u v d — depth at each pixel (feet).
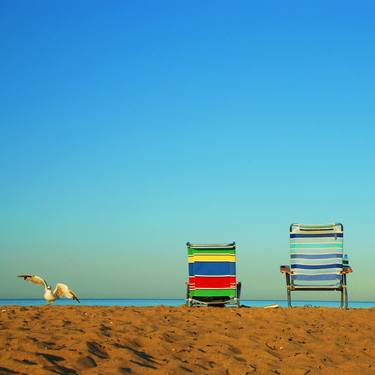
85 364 16.80
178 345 20.15
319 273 31.50
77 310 27.09
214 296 32.30
